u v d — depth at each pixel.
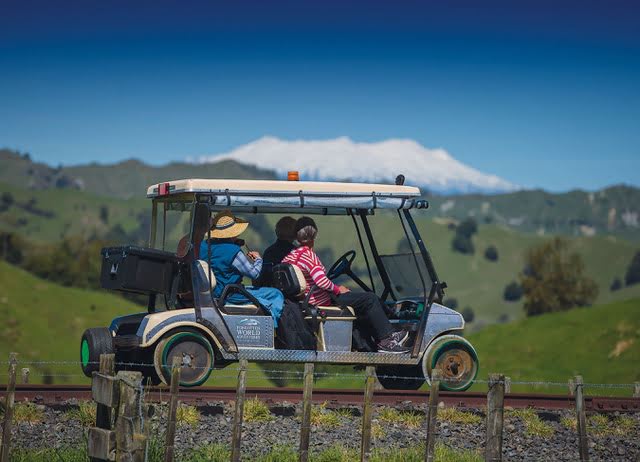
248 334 19.62
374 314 20.70
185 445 16.56
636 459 17.27
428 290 21.14
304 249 20.72
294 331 19.89
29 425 17.58
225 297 19.88
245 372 14.56
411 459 16.11
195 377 19.31
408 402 20.00
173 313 19.33
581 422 15.20
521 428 19.06
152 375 20.98
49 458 15.48
